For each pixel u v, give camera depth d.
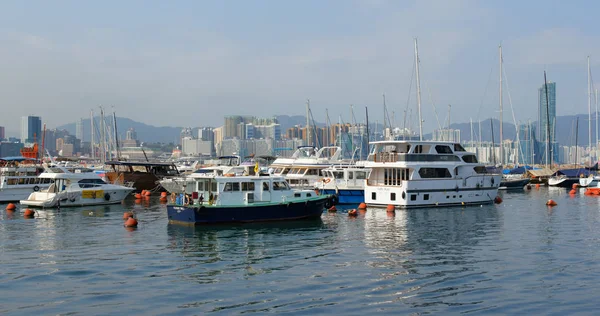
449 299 23.33
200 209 42.31
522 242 36.53
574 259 30.95
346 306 22.38
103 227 43.06
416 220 47.56
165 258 31.39
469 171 60.47
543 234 39.94
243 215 43.81
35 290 24.67
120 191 62.53
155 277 27.02
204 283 25.89
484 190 61.25
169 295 23.92
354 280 26.36
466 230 41.88
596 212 54.56
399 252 33.12
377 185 58.31
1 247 34.66
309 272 27.97
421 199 56.62
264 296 23.75
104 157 127.38
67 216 50.22
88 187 60.47
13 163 72.56
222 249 34.03
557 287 25.11
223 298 23.48
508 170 116.56
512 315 21.36
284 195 46.16
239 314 21.41
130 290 24.70
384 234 39.81
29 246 35.00
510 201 68.56
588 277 26.88
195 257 31.67
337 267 29.09
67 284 25.69
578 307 22.27
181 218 43.56
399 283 25.78
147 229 41.84
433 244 35.81
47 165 66.06
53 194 57.19
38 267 29.06
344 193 61.53
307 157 76.19
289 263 30.11
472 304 22.67
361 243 36.19
